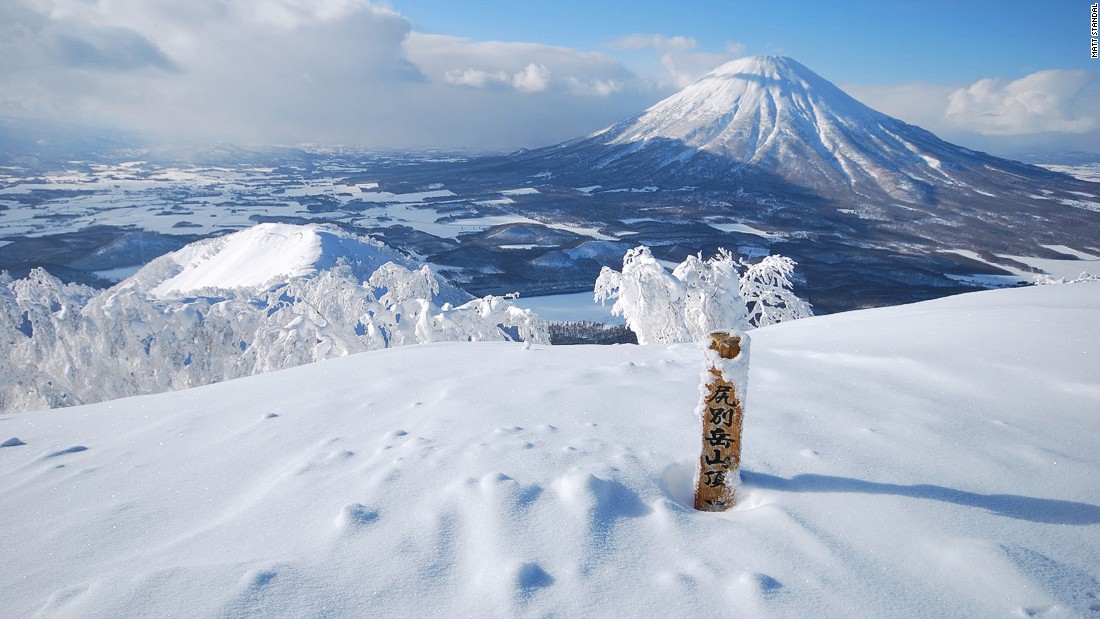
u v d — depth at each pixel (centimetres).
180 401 591
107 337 1633
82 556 273
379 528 262
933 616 201
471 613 206
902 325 652
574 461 327
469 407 442
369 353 752
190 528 295
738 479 302
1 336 1645
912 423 373
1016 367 459
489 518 263
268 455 389
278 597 213
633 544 248
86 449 456
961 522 258
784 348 610
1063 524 256
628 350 656
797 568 228
